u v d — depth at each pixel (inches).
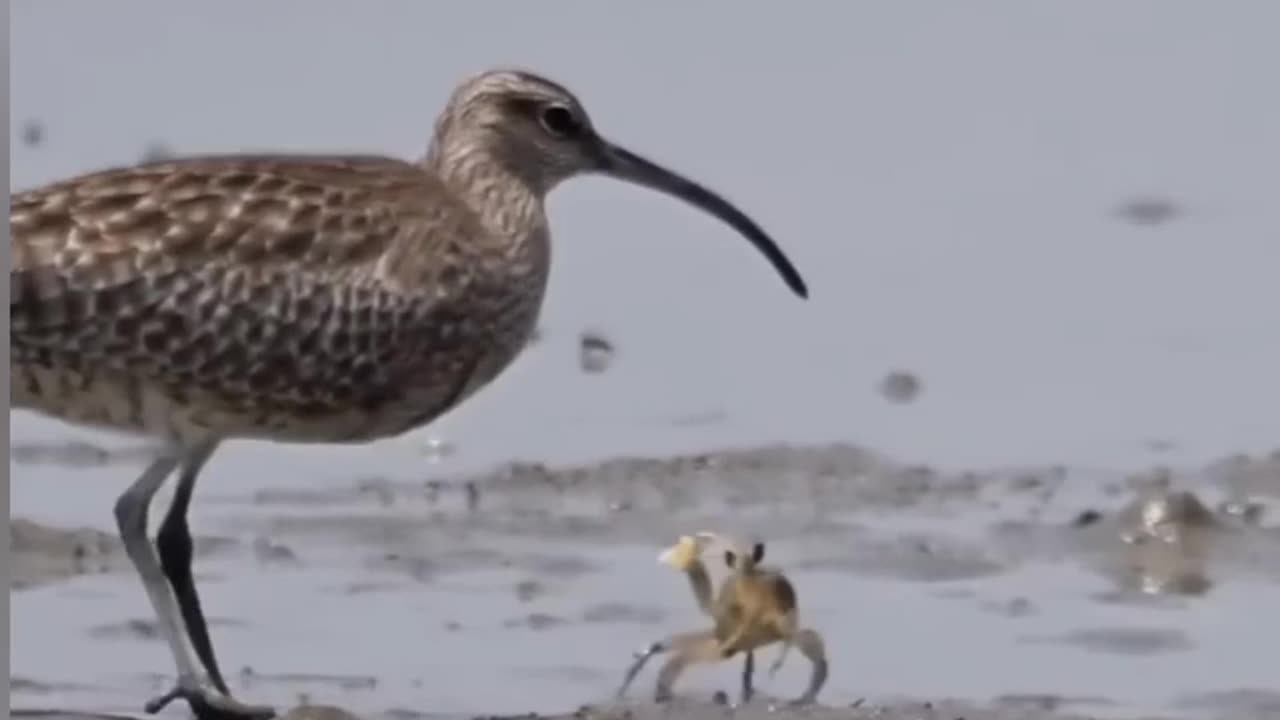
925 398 804.6
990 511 707.4
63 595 647.1
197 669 601.9
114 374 614.9
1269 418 791.1
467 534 687.1
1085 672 602.9
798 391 809.5
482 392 796.6
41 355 611.8
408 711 579.8
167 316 611.8
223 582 655.8
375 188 633.0
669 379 812.6
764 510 707.4
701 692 589.6
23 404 623.8
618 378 812.6
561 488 723.4
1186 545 679.7
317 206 624.1
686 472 731.4
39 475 724.0
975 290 897.5
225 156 665.6
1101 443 768.3
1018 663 608.1
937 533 689.6
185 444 626.5
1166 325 870.4
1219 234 959.0
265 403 625.3
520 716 574.6
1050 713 573.0
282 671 606.9
